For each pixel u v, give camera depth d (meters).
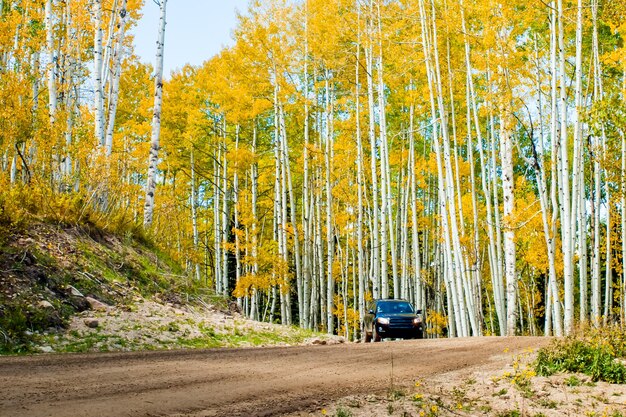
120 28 19.16
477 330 22.97
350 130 27.61
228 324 14.33
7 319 9.20
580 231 19.55
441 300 33.62
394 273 24.91
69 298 11.15
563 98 17.19
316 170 28.45
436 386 7.78
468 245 24.59
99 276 12.98
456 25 22.48
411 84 27.77
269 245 29.91
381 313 19.80
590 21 20.83
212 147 32.25
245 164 25.81
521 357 10.21
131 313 11.95
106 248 15.02
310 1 25.64
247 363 9.05
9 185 13.82
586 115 12.65
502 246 32.50
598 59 19.92
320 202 29.38
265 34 24.38
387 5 24.98
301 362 9.63
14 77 16.11
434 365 9.90
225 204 30.72
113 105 18.59
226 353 10.36
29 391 5.68
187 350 10.45
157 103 18.95
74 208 14.88
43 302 10.20
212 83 26.27
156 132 18.97
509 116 19.12
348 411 5.79
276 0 25.47
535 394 7.27
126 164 18.39
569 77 24.77
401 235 32.81
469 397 7.12
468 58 22.73
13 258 10.97
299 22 25.98
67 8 21.36
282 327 16.22
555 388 7.64
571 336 10.55
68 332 9.94
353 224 28.42
